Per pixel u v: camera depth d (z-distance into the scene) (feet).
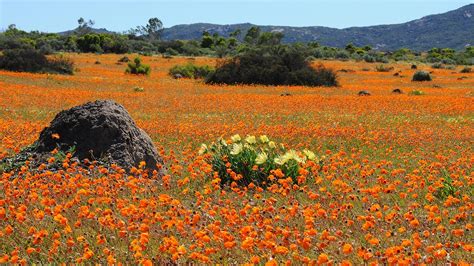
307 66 157.89
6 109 75.97
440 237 21.29
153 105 86.69
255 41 465.88
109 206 24.58
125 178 32.68
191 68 181.98
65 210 23.39
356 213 24.93
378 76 199.21
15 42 239.50
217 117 73.00
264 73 150.61
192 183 32.14
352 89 136.46
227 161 33.68
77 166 33.30
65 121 36.76
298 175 32.55
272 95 107.96
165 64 237.45
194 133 54.13
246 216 23.09
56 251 19.13
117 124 35.86
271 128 57.26
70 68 167.32
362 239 21.18
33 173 33.14
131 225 19.76
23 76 138.72
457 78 188.75
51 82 127.34
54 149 34.73
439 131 58.44
